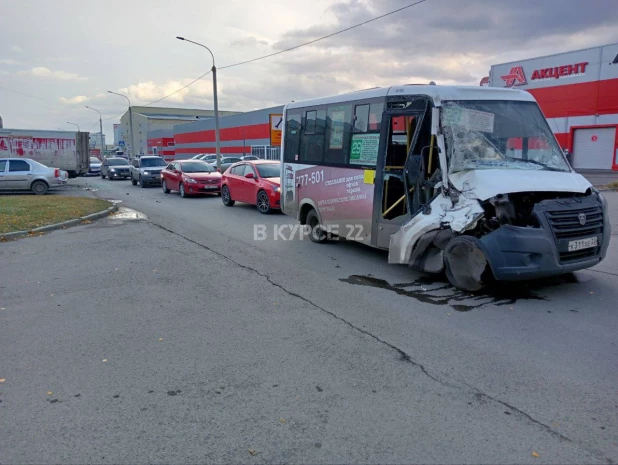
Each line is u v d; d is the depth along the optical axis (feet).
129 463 9.52
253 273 24.48
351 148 27.04
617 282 21.21
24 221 40.37
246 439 10.25
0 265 27.07
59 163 91.66
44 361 14.38
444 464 9.32
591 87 89.04
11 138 86.94
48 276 24.49
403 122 23.75
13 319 18.15
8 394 12.39
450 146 20.65
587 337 15.46
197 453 9.80
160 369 13.70
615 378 12.70
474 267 19.33
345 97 27.43
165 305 19.53
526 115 22.53
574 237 18.34
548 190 18.88
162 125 322.14
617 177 76.23
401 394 12.04
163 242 33.22
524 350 14.55
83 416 11.28
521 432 10.33
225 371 13.50
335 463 9.41
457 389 12.24
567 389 12.15
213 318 17.90
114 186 91.30
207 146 192.65
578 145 92.99
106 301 20.18
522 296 19.67
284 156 34.45
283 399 11.89
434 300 19.52
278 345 15.28
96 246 32.04
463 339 15.48
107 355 14.74
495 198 18.54
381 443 10.03
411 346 15.02
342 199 28.04
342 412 11.25
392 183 24.57
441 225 20.30
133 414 11.33
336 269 25.07
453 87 22.00
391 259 23.27
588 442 9.95
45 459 9.68
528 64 99.45
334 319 17.57
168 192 73.15
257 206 48.75
